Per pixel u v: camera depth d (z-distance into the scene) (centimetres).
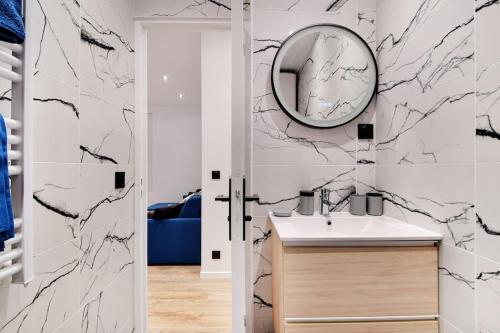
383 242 115
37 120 93
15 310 84
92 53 125
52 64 99
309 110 170
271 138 172
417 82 131
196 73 394
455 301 106
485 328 92
